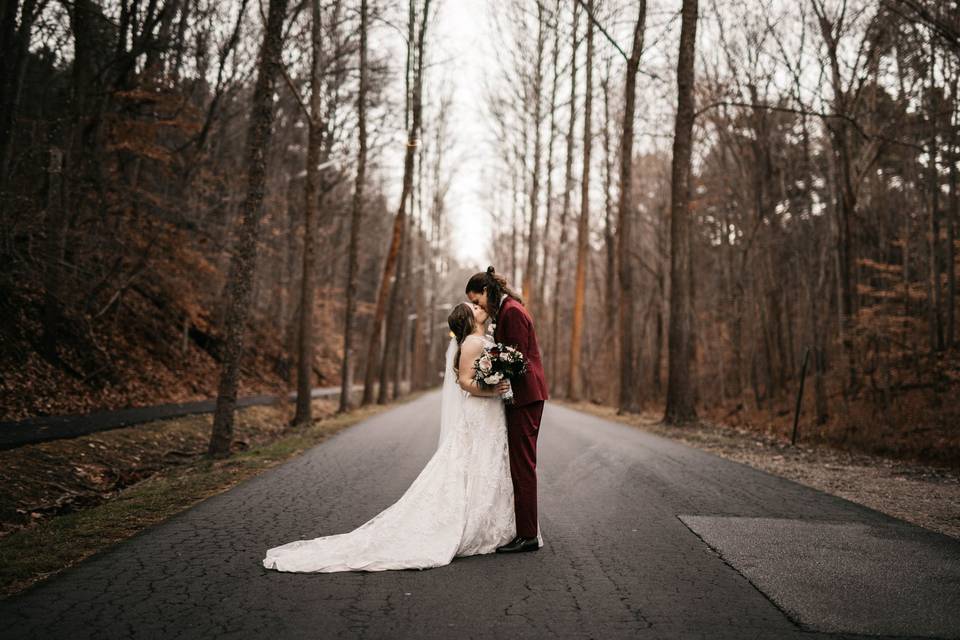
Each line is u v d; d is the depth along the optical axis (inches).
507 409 180.4
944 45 497.7
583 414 786.2
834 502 240.4
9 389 465.7
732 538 187.0
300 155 1175.6
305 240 613.3
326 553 161.2
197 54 720.3
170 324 821.9
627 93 755.4
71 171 552.1
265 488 263.4
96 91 597.0
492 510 173.9
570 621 124.7
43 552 171.2
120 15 633.6
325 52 796.0
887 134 620.1
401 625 122.3
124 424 434.3
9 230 469.1
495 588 144.0
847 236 658.2
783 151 787.4
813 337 724.0
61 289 533.0
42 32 570.3
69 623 122.3
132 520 210.1
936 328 665.6
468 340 176.6
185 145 710.5
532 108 1234.6
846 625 123.3
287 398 839.1
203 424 518.3
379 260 1875.0
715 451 403.2
